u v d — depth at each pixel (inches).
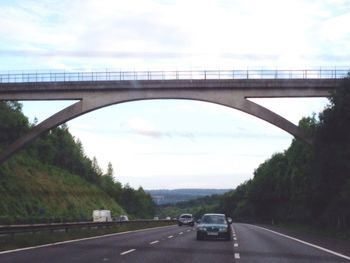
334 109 1631.4
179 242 1042.7
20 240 906.1
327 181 1669.5
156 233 1528.1
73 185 3639.3
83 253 730.2
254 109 1884.8
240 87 1892.2
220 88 1899.6
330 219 1700.3
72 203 3265.3
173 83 1900.8
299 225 2319.1
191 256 711.7
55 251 757.9
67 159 4626.0
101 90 1924.2
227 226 1135.6
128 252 764.0
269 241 1107.9
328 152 1638.8
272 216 3681.1
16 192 2630.4
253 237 1295.5
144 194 6131.9
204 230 1123.3
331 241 1114.1
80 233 1282.0
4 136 2849.4
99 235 1353.3
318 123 1763.0
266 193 3786.9
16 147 1935.3
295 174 2586.1
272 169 3720.5
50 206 2906.0
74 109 1924.2
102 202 3956.7
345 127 1625.2
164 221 2910.9
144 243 1001.5
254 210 4441.4
